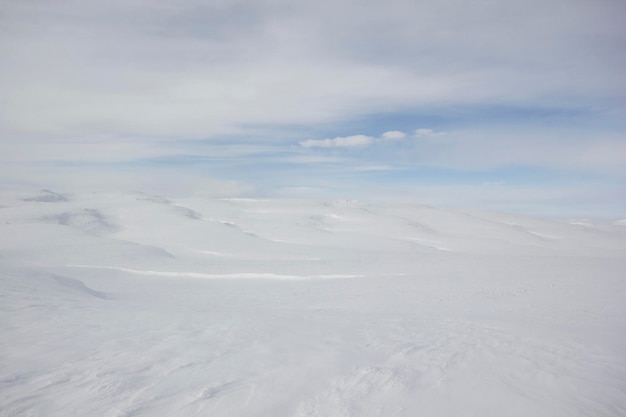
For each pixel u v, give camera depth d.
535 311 9.64
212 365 5.23
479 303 11.34
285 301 13.23
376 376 4.83
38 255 28.05
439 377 4.84
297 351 5.87
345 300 13.13
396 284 16.27
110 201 86.31
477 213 92.62
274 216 74.69
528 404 4.18
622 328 7.55
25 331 6.66
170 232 51.28
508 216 90.88
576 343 6.39
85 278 20.22
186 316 8.35
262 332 6.96
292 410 4.00
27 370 4.97
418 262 24.06
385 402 4.15
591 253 42.22
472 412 3.98
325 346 6.17
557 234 69.31
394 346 6.21
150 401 4.21
